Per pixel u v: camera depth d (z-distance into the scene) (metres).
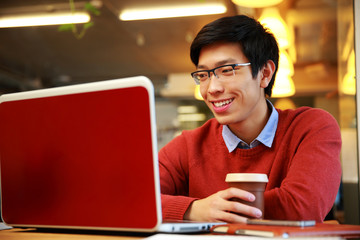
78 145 0.99
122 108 0.93
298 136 1.33
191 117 11.92
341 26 3.25
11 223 1.11
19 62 8.34
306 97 11.11
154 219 0.89
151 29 6.46
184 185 1.58
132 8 4.91
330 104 10.60
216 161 1.46
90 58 8.34
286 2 5.00
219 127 1.50
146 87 0.90
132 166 0.92
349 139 2.71
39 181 1.06
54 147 1.03
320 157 1.20
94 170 0.97
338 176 1.20
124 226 0.93
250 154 1.38
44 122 1.05
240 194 0.99
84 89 0.98
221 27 1.23
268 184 1.34
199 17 5.79
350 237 0.85
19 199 1.10
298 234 0.77
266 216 1.12
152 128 0.89
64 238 0.92
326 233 0.81
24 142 1.09
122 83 0.93
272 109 1.40
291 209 1.09
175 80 10.15
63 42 7.15
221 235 0.84
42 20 5.50
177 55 8.24
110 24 6.16
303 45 7.20
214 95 1.25
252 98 1.26
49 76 9.54
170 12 5.03
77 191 1.00
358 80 1.84
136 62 8.77
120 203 0.93
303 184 1.12
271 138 1.37
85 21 5.42
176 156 1.56
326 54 7.88
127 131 0.93
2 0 4.91
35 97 1.07
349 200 2.76
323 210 1.12
